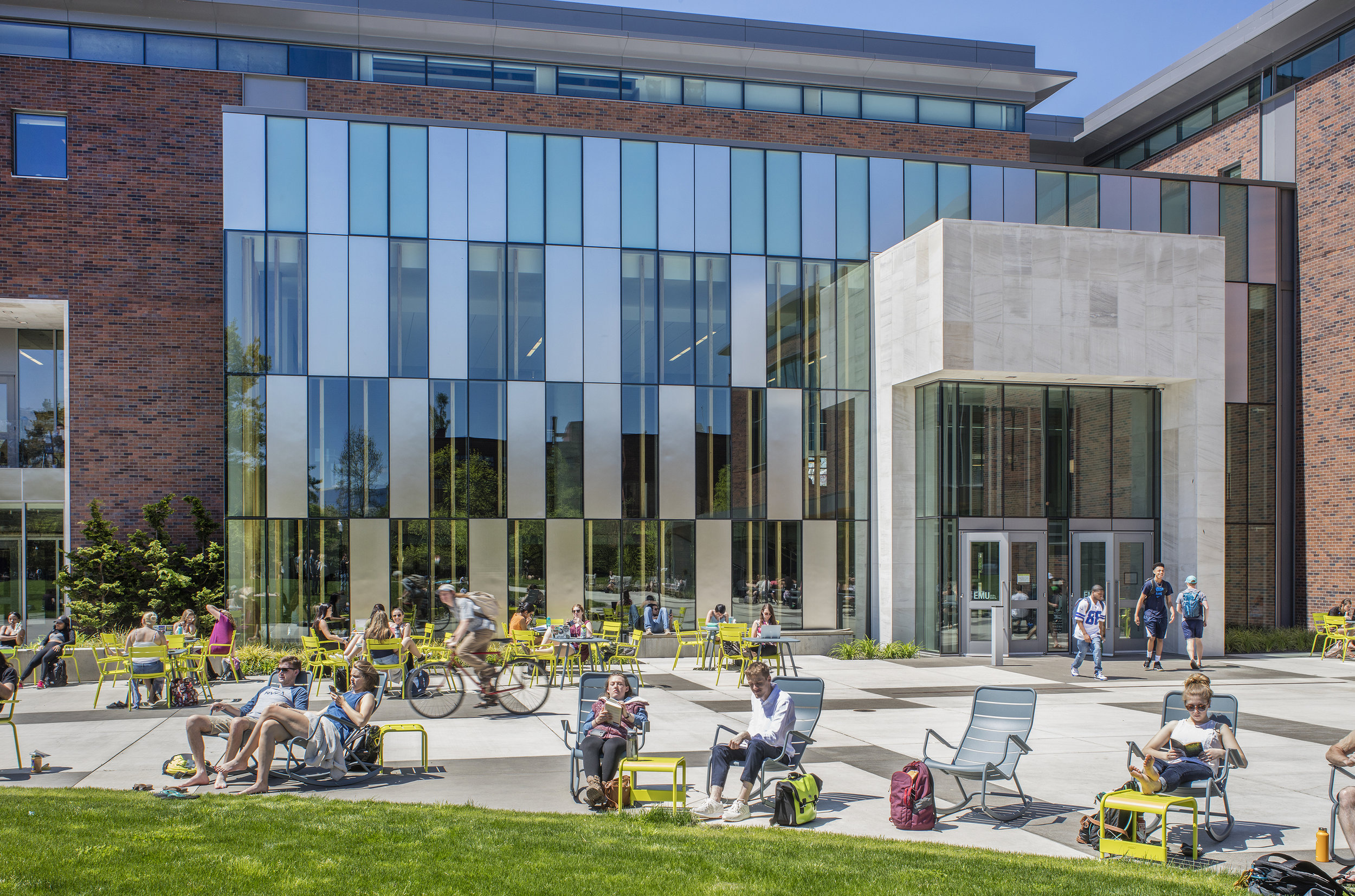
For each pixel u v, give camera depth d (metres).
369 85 26.11
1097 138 33.84
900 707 14.77
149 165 24.22
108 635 18.45
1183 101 30.38
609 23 28.34
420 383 22.27
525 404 22.70
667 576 23.05
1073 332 21.39
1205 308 22.23
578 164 23.33
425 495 22.11
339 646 18.17
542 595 22.48
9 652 18.38
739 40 29.12
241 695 16.03
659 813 8.29
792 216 24.19
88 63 24.08
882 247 24.45
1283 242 25.56
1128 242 21.84
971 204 24.75
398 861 6.41
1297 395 25.33
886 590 23.16
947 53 30.39
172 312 24.11
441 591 14.44
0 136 23.59
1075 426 22.84
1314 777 10.17
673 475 23.22
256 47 25.69
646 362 23.30
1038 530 22.44
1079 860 7.15
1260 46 26.62
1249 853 7.53
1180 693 10.07
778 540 23.58
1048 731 12.75
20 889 5.59
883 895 5.84
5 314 25.12
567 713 14.10
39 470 26.70
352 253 22.16
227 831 7.10
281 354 21.75
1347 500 23.75
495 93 26.94
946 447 22.12
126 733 12.53
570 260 23.14
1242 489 24.91
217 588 22.67
